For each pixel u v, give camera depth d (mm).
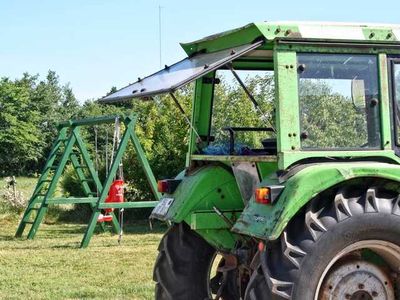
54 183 13711
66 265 10234
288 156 4895
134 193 16797
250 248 5379
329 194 4871
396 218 4809
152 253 11359
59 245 12547
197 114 6277
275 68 4988
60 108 69750
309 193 4621
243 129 6031
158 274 6008
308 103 5008
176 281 5898
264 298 4688
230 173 5805
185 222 5938
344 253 4789
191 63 5641
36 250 11898
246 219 4848
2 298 7906
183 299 5898
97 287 8508
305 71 5023
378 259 5094
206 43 5844
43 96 65688
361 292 4984
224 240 5703
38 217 13609
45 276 9328
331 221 4719
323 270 4672
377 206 4816
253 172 5426
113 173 12680
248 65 6258
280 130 4926
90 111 67062
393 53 5219
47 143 62531
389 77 5188
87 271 9688
